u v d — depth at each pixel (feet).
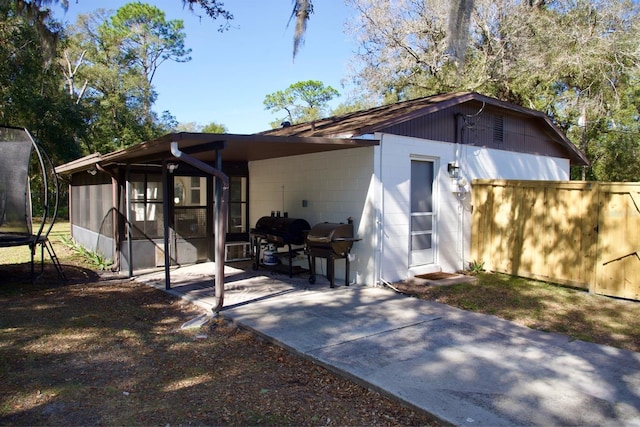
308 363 13.55
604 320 17.94
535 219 25.27
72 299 21.49
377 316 17.95
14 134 28.43
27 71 59.31
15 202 29.12
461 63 18.42
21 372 12.67
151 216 29.63
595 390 11.57
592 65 49.85
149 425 9.75
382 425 9.89
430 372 12.50
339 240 22.49
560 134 34.83
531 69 53.16
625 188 20.97
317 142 20.04
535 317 18.28
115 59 98.99
